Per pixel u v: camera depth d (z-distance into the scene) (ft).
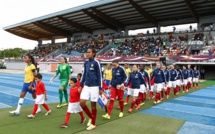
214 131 20.98
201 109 32.04
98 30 169.37
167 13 124.06
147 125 22.24
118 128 20.83
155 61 88.33
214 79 96.48
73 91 21.04
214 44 99.66
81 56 129.39
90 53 20.52
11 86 54.39
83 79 21.15
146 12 123.34
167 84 41.96
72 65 123.24
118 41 140.77
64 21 152.66
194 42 108.06
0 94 40.60
